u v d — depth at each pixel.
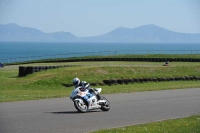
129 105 22.58
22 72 46.00
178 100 25.42
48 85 36.69
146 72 45.75
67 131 14.62
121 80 39.03
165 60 70.06
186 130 15.21
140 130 14.81
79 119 17.41
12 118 17.31
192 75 45.44
